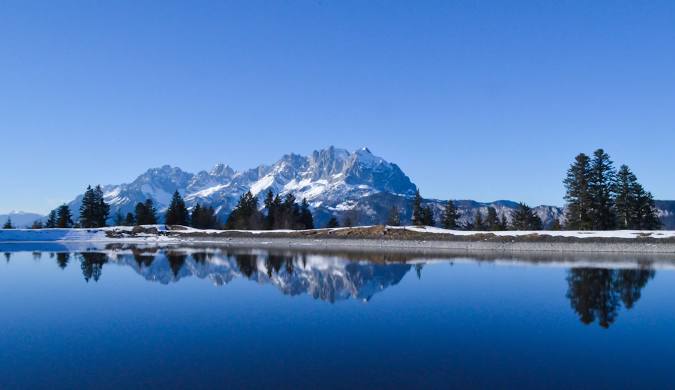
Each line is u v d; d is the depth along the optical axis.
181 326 16.50
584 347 13.62
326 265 39.59
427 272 33.84
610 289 24.84
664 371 11.45
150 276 31.67
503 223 104.75
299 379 10.95
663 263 40.19
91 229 98.31
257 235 85.38
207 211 125.94
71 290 25.38
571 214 81.44
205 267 37.81
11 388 10.51
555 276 30.80
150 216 118.38
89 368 11.89
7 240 90.19
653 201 80.50
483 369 11.66
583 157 78.69
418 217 110.88
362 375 11.22
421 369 11.66
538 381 10.79
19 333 15.61
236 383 10.70
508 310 19.20
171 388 10.44
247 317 18.02
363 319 17.59
